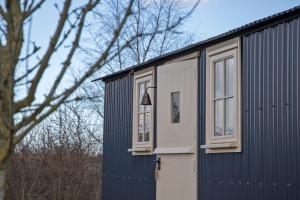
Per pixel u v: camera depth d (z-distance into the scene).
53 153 17.52
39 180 16.88
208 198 9.70
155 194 11.30
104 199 13.59
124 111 12.95
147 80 11.98
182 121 10.67
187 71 10.60
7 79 3.20
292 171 7.75
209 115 9.81
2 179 3.37
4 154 3.27
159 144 11.35
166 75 11.28
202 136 10.03
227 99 9.42
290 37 7.95
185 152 10.38
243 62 9.04
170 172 10.88
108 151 13.62
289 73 7.93
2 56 3.28
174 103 11.02
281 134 8.04
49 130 17.70
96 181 18.58
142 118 12.16
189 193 10.27
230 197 9.10
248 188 8.68
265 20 8.35
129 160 12.51
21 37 3.34
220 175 9.41
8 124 3.17
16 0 3.31
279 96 8.12
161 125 11.31
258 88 8.62
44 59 3.34
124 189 12.65
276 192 8.05
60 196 17.28
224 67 9.55
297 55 7.77
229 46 9.36
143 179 11.84
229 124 9.32
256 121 8.62
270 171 8.20
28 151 16.64
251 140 8.70
